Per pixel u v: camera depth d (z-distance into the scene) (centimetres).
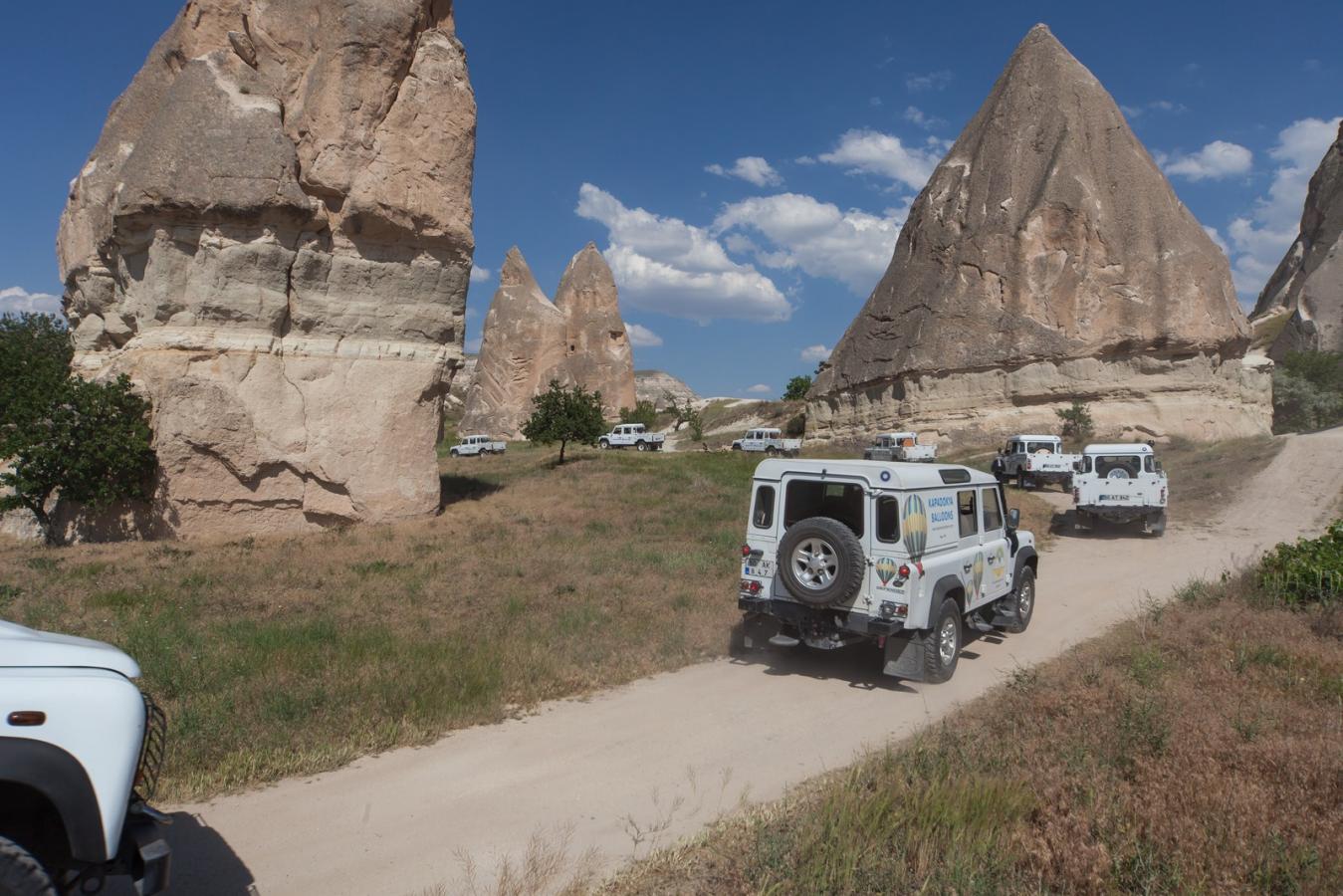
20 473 1719
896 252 6356
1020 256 5153
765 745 666
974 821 462
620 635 974
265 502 1959
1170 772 524
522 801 547
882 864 430
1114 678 753
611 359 9525
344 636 942
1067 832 454
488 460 4569
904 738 679
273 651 864
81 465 1683
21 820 326
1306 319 7694
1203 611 1073
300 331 2064
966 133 6256
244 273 1952
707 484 2934
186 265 1917
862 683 855
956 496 942
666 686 830
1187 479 2973
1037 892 408
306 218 2002
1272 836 436
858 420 5841
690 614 1084
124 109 2286
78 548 1664
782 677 872
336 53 2033
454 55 2261
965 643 1048
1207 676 761
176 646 873
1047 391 4966
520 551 1634
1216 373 4897
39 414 1722
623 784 578
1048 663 900
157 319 1908
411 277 2205
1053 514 2473
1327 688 716
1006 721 664
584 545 1719
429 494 2194
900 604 812
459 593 1224
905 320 5634
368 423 2092
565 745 658
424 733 664
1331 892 395
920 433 5262
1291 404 5706
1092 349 4884
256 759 593
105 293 2241
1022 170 5450
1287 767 527
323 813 524
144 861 327
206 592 1220
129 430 1786
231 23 2102
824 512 880
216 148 1902
